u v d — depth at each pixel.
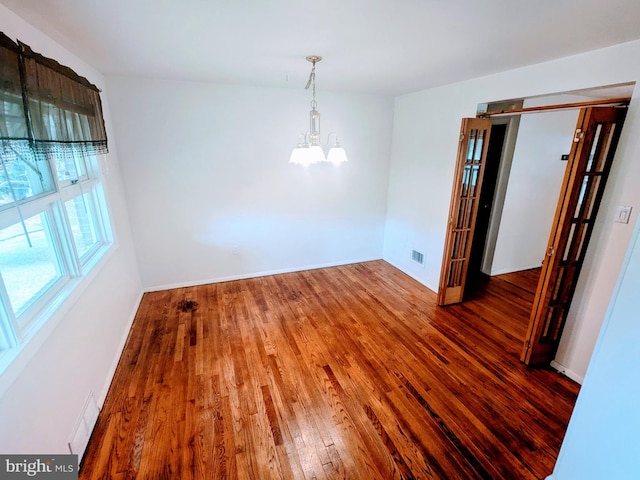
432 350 2.66
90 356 1.98
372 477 1.62
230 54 2.24
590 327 2.18
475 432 1.88
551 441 1.83
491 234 4.18
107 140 2.79
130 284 3.18
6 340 1.28
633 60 1.82
